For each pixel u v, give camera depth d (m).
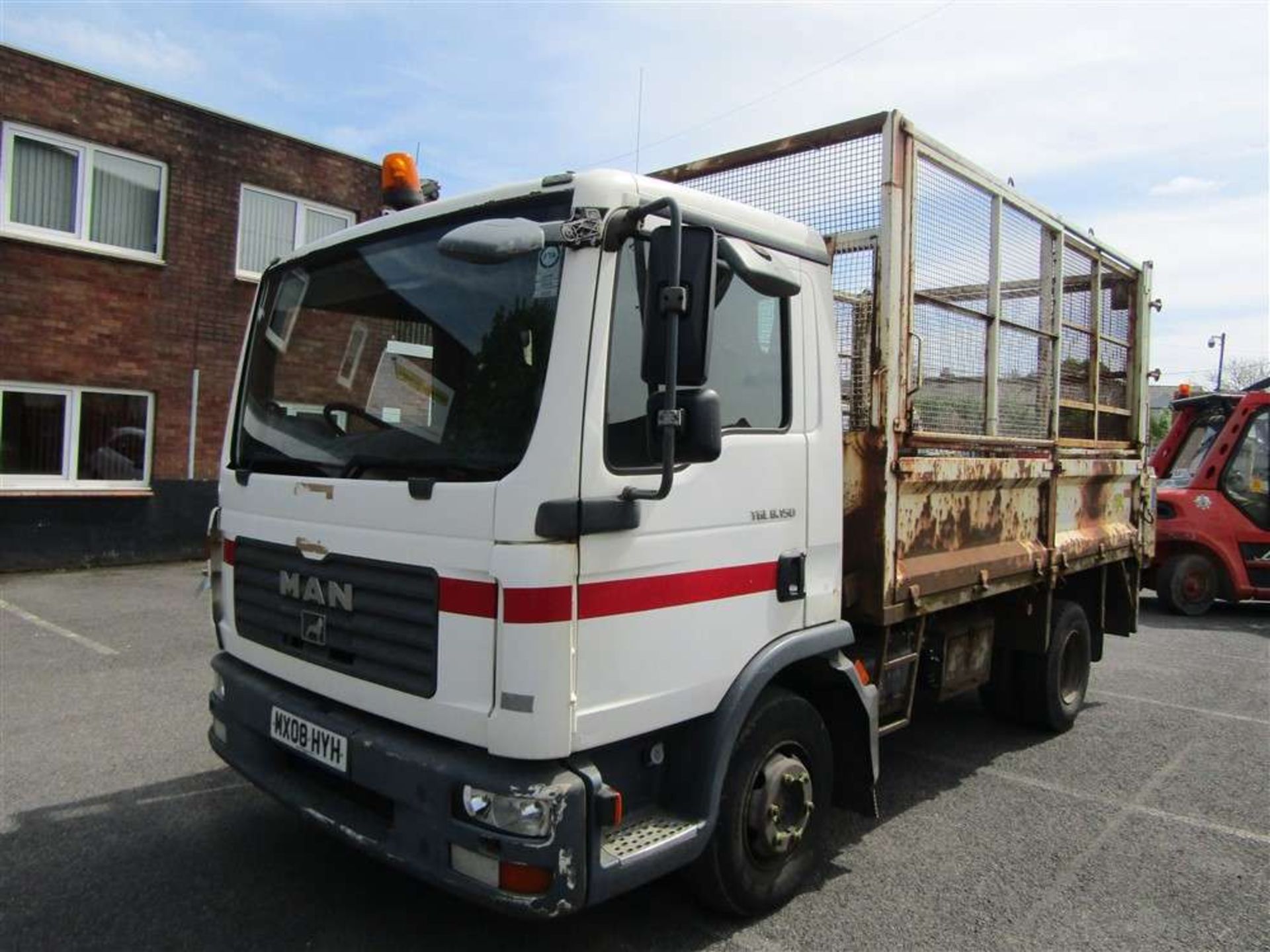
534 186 2.79
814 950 3.24
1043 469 5.18
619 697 2.70
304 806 3.05
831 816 4.52
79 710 5.65
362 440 3.08
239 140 12.10
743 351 3.20
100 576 10.41
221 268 12.00
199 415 11.84
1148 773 5.23
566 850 2.49
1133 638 9.59
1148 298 7.00
